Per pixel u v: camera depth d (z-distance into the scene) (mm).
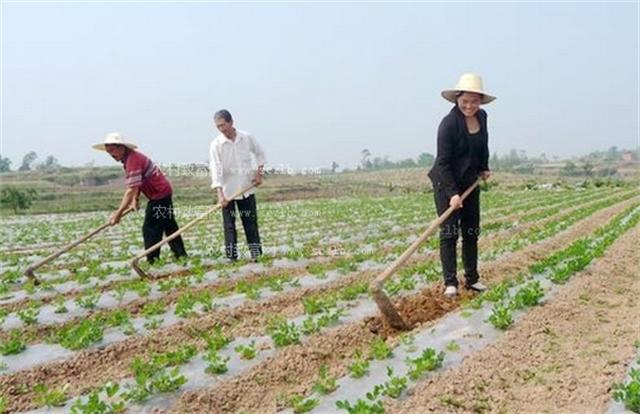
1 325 7242
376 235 16188
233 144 10445
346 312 7270
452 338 6012
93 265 11242
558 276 8414
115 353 6250
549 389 4973
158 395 5043
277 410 4848
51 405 5039
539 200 29547
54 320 7520
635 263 10469
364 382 5125
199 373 5480
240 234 17328
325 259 11555
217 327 6695
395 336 6512
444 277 7938
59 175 58531
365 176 81625
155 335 6676
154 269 10438
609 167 117625
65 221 25531
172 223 10875
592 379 5090
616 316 7047
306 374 5609
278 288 8633
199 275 9438
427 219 20406
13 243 17125
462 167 7707
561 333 6336
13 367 5812
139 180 9914
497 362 5461
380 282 6512
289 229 18594
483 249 12625
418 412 4547
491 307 6973
